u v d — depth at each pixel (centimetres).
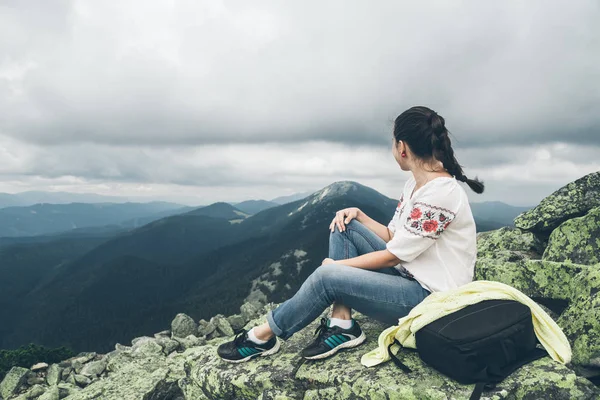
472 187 305
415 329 273
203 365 397
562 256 488
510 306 267
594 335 316
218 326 1070
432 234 282
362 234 353
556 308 431
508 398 256
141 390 529
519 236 590
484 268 498
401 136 301
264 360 364
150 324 15862
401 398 266
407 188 347
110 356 917
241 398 348
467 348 249
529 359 273
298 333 415
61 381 820
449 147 294
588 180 551
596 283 350
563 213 545
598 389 259
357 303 310
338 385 301
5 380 803
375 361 306
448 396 253
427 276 293
